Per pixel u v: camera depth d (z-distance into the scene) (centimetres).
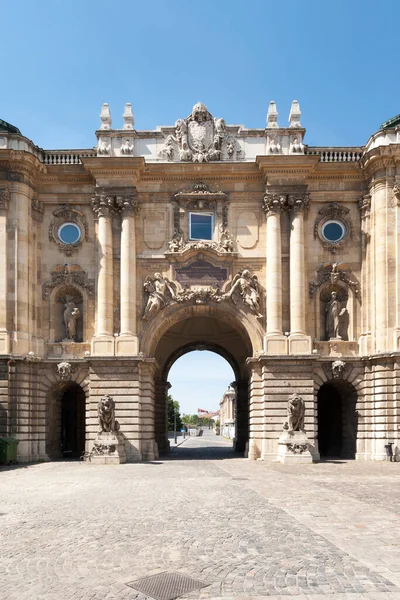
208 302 3925
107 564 1192
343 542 1358
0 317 3716
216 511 1761
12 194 3838
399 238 3775
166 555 1256
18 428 3653
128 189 3928
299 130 3972
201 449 5672
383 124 4062
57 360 3878
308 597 991
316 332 3947
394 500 1969
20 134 3941
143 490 2239
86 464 3475
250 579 1088
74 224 4056
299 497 2041
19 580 1095
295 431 3559
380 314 3788
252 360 3825
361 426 3841
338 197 4025
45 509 1814
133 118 4059
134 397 3738
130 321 3853
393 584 1054
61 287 3991
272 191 3922
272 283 3869
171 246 3962
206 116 4056
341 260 3997
